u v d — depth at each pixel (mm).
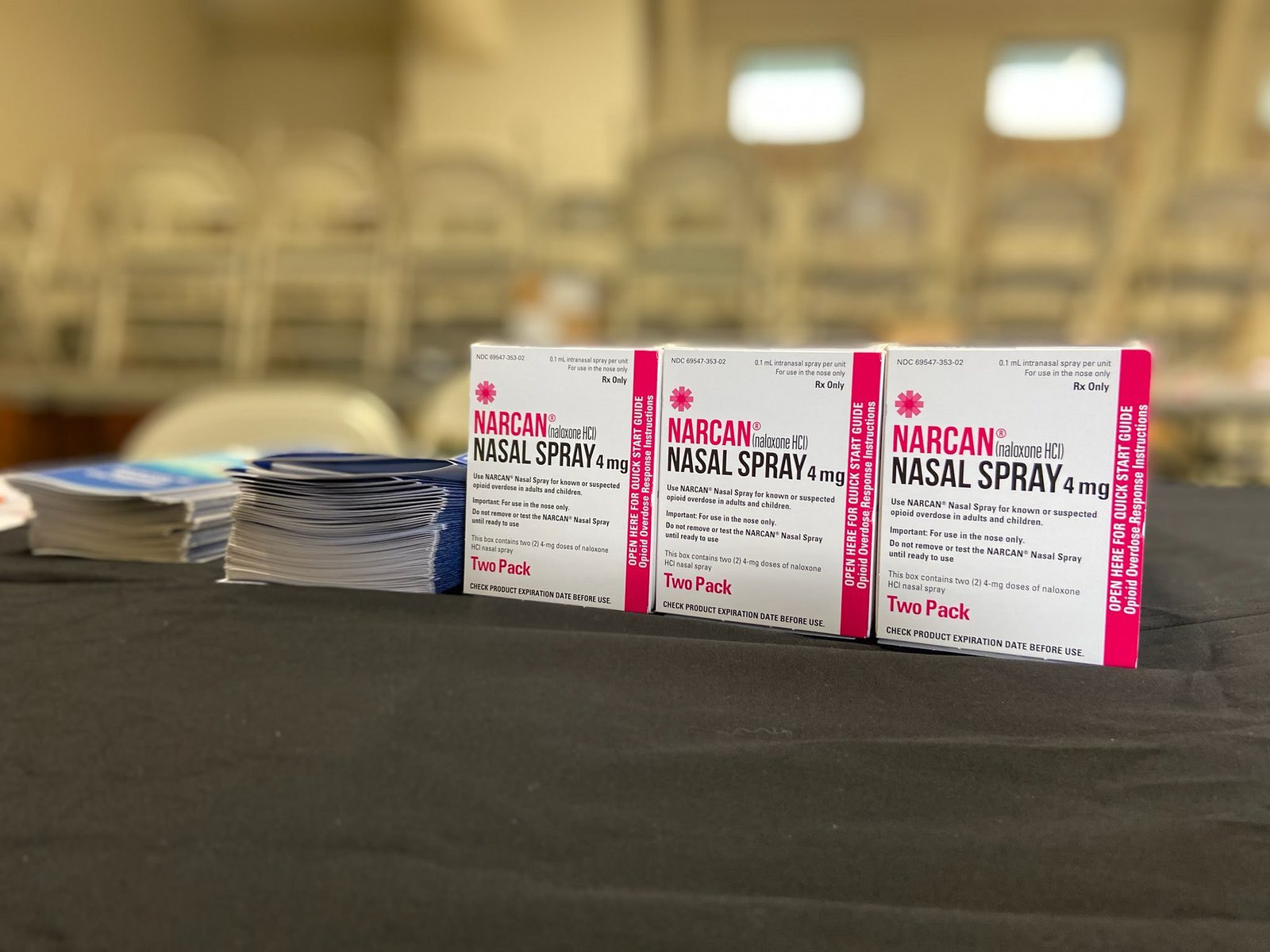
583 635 465
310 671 433
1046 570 460
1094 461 448
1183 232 3527
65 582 581
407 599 541
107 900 280
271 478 554
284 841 309
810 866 303
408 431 2658
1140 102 5000
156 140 5359
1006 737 385
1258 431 3500
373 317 3402
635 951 260
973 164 5086
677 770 356
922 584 483
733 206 3211
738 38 5207
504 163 3568
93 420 3006
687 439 521
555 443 545
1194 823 327
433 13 4609
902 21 5059
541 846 310
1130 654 448
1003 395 461
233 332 3445
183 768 354
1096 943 266
